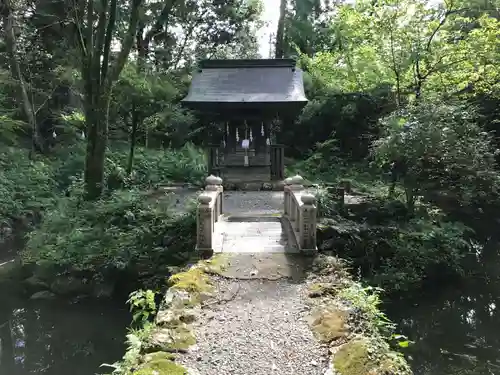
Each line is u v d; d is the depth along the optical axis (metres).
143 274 9.04
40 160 15.62
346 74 18.42
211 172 13.48
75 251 9.57
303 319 5.11
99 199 11.43
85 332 8.38
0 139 16.23
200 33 26.11
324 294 5.71
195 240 8.99
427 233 10.27
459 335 8.40
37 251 10.07
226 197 12.05
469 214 12.50
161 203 10.84
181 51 24.64
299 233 7.55
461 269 10.34
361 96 18.11
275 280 6.23
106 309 8.91
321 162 17.14
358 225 9.95
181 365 4.10
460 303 9.59
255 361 4.25
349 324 4.84
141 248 9.35
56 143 18.78
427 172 10.85
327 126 19.38
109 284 9.16
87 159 12.00
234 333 4.80
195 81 13.27
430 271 9.98
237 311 5.34
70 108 18.77
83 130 17.86
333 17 22.53
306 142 19.81
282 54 25.39
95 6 13.89
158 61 21.89
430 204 11.41
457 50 13.11
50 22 18.50
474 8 14.12
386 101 17.27
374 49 14.56
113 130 17.06
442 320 8.94
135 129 14.12
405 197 12.09
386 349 4.32
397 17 13.17
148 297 5.73
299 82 13.32
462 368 7.27
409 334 8.38
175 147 17.89
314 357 4.31
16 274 10.30
